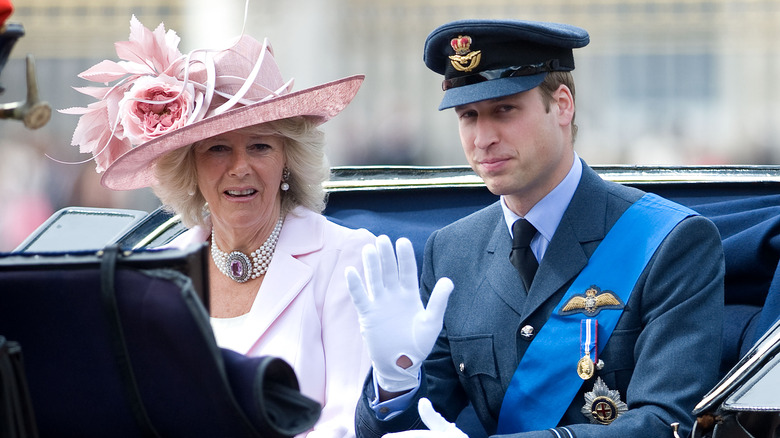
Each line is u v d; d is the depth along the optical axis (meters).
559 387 11.75
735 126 65.75
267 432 7.09
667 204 11.98
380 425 11.20
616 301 11.64
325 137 14.16
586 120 66.19
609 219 12.06
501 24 11.71
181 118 13.09
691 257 11.52
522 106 11.80
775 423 9.73
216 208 13.48
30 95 6.68
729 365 12.99
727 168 15.47
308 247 13.77
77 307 7.36
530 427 11.84
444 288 10.62
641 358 11.27
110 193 48.47
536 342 11.91
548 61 11.90
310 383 13.07
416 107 63.41
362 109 63.09
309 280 13.54
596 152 65.62
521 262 12.33
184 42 57.88
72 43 58.72
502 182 11.88
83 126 13.75
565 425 11.81
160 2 58.12
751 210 14.43
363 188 15.69
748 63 66.19
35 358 7.50
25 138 48.97
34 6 58.53
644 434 10.68
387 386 10.95
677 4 66.25
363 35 62.91
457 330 12.66
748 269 13.55
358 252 13.76
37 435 7.15
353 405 12.79
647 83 66.38
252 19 58.19
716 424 9.95
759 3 65.88
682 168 15.55
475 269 12.86
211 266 14.10
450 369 12.87
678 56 66.25
